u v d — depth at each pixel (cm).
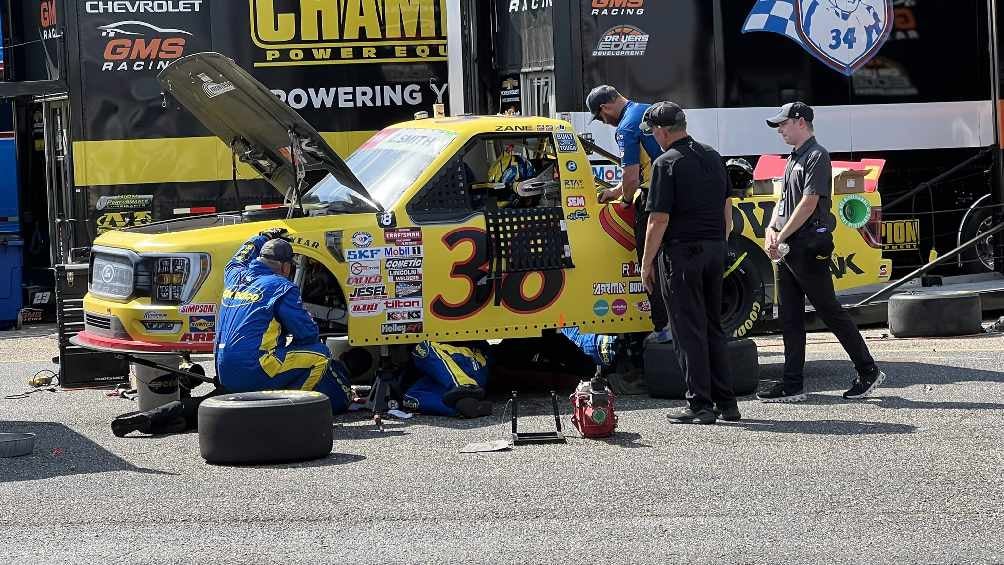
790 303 2216
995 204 3484
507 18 3453
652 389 2300
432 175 2231
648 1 3284
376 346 2428
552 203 2297
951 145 3462
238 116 2325
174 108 3334
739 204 2514
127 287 2161
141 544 1429
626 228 2319
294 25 3372
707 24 3312
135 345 2139
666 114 2008
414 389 2211
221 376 2045
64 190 3428
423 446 1933
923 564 1316
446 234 2214
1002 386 2294
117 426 2045
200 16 3341
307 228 2156
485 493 1627
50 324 4044
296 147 2191
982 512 1495
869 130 3409
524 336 2262
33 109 3991
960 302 3019
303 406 1831
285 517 1531
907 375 2448
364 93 3406
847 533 1424
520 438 1928
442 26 3434
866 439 1891
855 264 2670
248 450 1812
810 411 2123
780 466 1734
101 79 3316
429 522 1498
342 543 1422
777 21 3344
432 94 3434
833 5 3372
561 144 2303
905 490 1597
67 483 1725
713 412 2045
